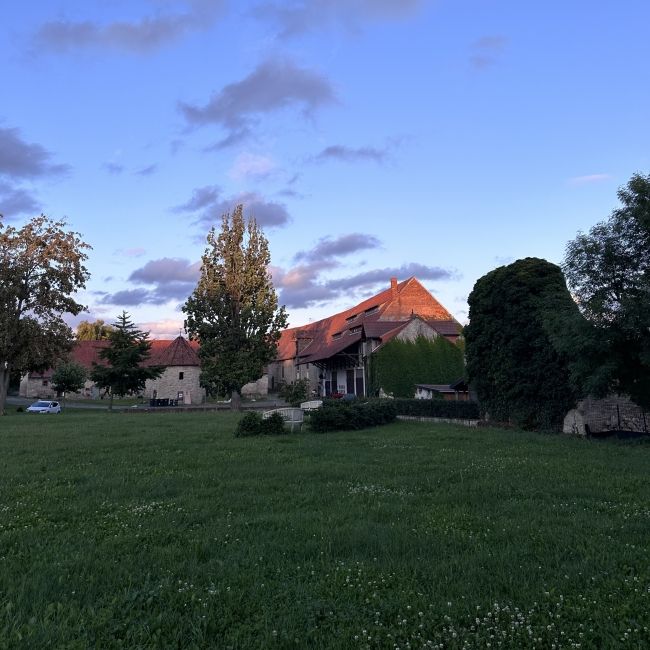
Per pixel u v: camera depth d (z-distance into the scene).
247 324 51.03
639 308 16.28
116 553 6.22
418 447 16.20
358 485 10.20
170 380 72.50
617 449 15.49
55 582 5.25
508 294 23.41
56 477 11.46
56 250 45.25
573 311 18.27
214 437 20.06
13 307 44.06
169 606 4.72
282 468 12.30
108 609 4.61
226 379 49.03
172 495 9.72
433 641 4.13
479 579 5.30
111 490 9.99
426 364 48.09
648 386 17.73
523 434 20.11
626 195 17.33
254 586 5.15
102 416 36.00
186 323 51.34
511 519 7.55
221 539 6.72
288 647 4.05
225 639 4.18
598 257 17.59
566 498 9.03
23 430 24.08
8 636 4.15
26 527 7.34
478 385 25.70
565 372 21.33
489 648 4.02
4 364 44.50
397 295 59.84
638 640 4.09
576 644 4.05
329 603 4.77
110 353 49.62
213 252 52.34
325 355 57.44
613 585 5.08
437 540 6.54
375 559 5.88
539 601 4.76
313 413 22.09
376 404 25.45
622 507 8.24
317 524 7.34
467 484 10.17
